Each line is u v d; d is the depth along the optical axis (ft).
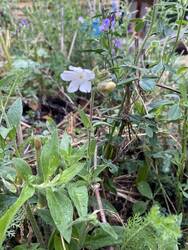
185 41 0.95
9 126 0.59
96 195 0.60
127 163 0.78
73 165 0.48
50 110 1.21
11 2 1.44
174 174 0.82
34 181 0.49
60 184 0.48
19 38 1.35
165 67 0.73
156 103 0.74
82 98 1.18
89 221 0.50
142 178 0.77
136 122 0.73
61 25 1.42
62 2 1.45
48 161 0.47
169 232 0.47
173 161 0.73
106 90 0.61
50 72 1.32
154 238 0.51
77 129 0.85
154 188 0.80
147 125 0.73
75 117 0.94
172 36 0.80
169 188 0.78
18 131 0.71
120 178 0.80
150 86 0.69
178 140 0.83
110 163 0.67
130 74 0.74
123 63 0.80
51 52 1.38
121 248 0.54
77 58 1.33
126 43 1.07
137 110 0.78
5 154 0.59
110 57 0.85
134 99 0.77
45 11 1.44
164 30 0.79
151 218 0.48
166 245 0.51
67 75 0.61
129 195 0.77
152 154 0.75
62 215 0.46
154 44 0.82
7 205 0.55
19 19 1.47
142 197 0.77
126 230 0.53
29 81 1.26
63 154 0.53
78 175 0.57
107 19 0.87
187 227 0.71
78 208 0.48
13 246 0.61
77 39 1.36
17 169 0.49
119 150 0.76
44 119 1.16
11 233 0.58
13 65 1.15
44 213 0.54
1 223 0.45
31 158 0.71
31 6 1.55
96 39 1.00
